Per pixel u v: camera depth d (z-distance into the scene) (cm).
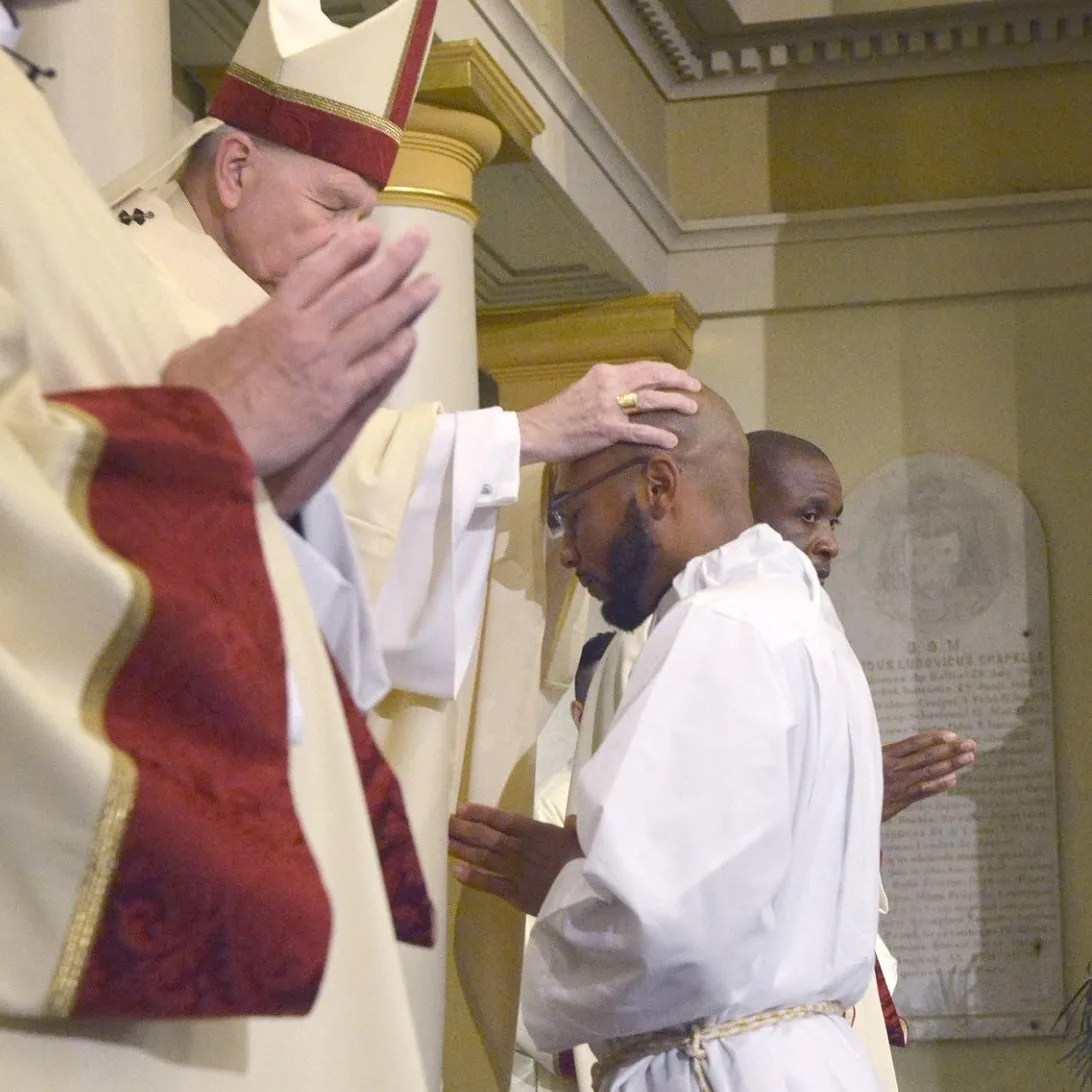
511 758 320
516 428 284
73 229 159
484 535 281
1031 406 780
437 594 273
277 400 156
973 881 751
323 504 186
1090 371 778
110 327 158
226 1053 148
